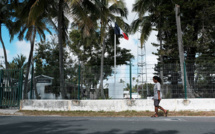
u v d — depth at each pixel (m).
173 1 18.94
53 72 11.76
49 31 20.38
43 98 11.49
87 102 10.73
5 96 11.52
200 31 20.33
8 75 11.70
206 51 18.89
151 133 5.51
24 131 5.80
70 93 11.30
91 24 12.66
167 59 20.86
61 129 6.07
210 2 17.97
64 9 13.44
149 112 10.05
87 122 7.44
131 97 10.65
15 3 16.55
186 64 11.08
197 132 5.62
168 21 19.70
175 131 5.76
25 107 11.17
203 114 9.38
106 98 10.95
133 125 6.75
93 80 11.23
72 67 11.57
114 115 9.45
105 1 13.28
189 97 10.83
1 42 22.34
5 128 6.27
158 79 9.05
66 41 15.84
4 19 20.88
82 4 13.14
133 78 10.83
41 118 8.63
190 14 19.45
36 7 11.47
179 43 14.35
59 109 10.86
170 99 10.41
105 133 5.51
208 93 10.90
